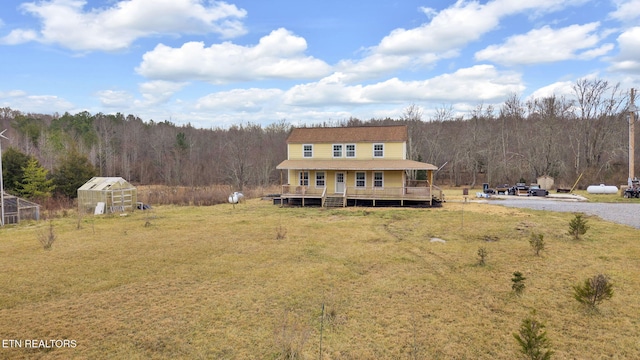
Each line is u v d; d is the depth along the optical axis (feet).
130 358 21.20
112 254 43.45
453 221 62.75
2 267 38.42
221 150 216.95
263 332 24.16
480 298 29.25
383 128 96.43
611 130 135.23
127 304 28.76
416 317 26.14
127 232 57.11
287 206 89.20
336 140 94.68
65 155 155.94
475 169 156.15
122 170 201.16
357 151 93.86
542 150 144.97
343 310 27.40
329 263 39.22
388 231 55.98
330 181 92.99
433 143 170.19
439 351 21.72
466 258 40.14
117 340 23.22
